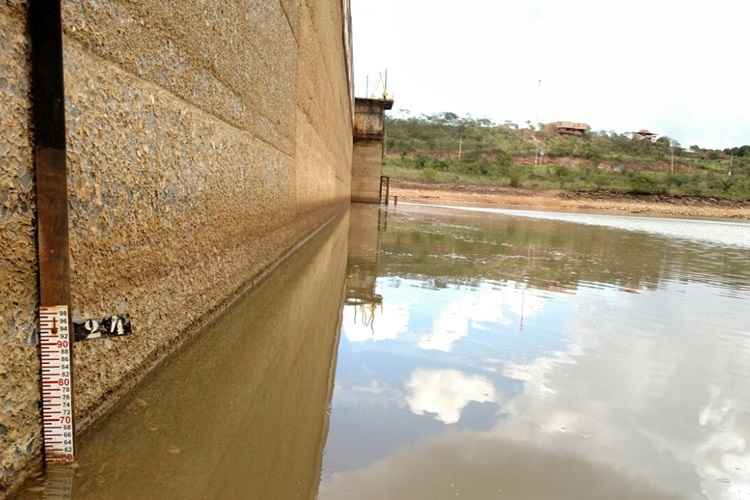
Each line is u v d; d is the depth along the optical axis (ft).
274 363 8.00
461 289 15.29
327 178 32.24
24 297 4.15
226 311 10.34
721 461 5.85
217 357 7.81
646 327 12.01
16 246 4.02
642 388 8.02
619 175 181.88
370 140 73.72
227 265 10.27
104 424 5.47
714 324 12.78
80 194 4.95
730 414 7.22
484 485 5.00
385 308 12.32
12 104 3.89
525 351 9.53
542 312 12.85
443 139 223.10
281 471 4.94
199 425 5.72
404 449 5.57
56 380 4.48
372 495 4.67
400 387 7.39
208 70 8.38
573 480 5.22
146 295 6.57
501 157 201.16
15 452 4.14
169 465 4.87
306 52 19.04
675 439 6.33
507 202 133.18
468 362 8.69
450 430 6.11
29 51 4.03
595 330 11.39
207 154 8.59
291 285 13.65
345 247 24.02
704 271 24.17
